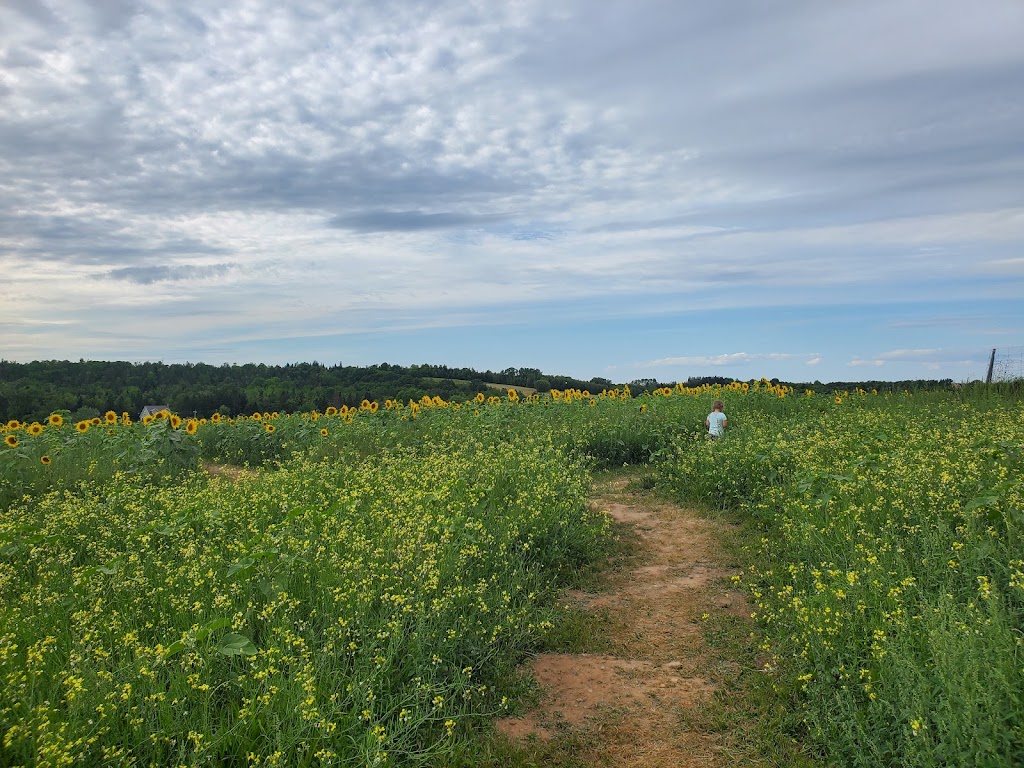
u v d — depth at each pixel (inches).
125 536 331.9
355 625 223.8
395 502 347.6
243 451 740.0
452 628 229.5
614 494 493.4
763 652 237.0
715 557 341.1
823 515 316.2
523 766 184.1
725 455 468.4
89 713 169.5
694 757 187.3
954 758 150.0
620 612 282.4
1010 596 214.2
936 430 450.3
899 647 187.5
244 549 268.2
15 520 399.5
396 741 185.2
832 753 175.6
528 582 294.0
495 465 432.5
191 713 176.4
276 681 187.2
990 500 259.3
